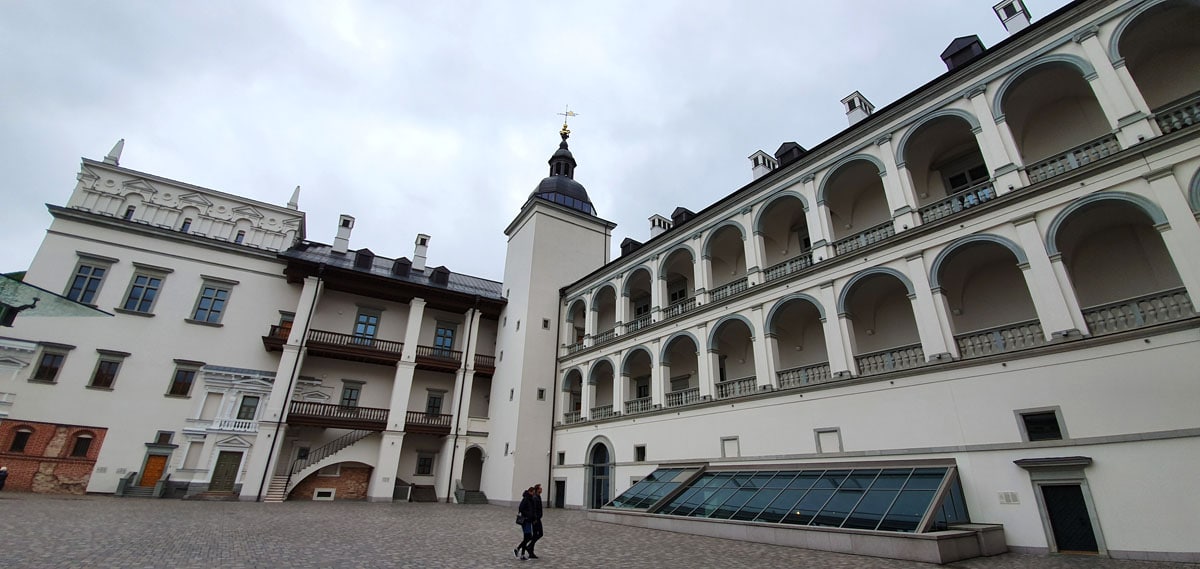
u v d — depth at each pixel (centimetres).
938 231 1667
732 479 1922
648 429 2572
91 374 2856
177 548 1177
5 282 2742
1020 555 1259
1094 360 1291
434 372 3734
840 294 1902
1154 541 1133
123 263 3089
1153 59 1545
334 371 3428
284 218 3666
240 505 2453
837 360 1848
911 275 1708
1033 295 1428
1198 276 1182
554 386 3469
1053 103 1709
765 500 1669
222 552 1152
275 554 1154
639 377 3186
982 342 1517
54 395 2758
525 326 3488
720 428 2198
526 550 1247
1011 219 1509
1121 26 1416
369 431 3259
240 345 3222
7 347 2734
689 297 2770
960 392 1510
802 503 1559
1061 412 1316
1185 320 1170
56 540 1195
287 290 3453
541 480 3197
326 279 3353
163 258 3189
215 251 3325
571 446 3131
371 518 2077
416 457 3503
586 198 4303
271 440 2889
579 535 1684
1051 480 1295
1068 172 1413
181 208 3394
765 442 2005
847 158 2012
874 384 1719
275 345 3180
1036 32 1559
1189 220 1217
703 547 1412
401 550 1281
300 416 3005
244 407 3091
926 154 1950
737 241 2633
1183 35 1467
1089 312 1340
